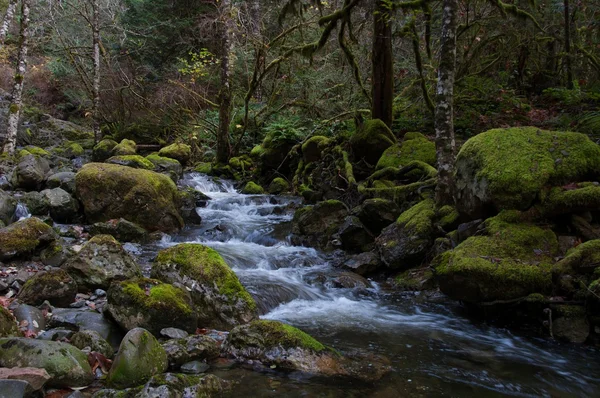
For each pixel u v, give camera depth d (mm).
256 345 3902
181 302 4340
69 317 4164
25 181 9586
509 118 10445
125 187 8328
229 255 7180
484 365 4039
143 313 4070
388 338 4633
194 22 19406
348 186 9062
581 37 13609
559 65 13578
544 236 5133
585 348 4383
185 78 18328
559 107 10867
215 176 13930
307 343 3910
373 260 6844
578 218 5191
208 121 15539
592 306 4496
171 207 8766
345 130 11992
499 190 5496
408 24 9781
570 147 5617
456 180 6352
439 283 5285
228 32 13773
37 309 4203
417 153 9141
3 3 23078
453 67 6730
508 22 12523
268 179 12938
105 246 5293
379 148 9859
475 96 11812
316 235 8078
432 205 7090
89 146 17359
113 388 3197
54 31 18609
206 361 3807
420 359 4129
